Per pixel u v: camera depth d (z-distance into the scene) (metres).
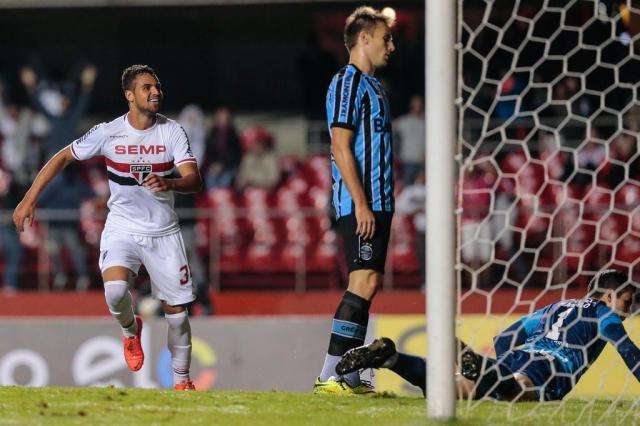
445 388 17.44
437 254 17.25
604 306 22.78
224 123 60.97
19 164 60.38
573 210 53.31
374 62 22.17
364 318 21.66
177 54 70.75
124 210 24.50
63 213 58.00
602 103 22.78
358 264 21.48
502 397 21.36
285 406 19.20
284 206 59.97
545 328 23.12
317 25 63.09
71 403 19.28
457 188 17.64
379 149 21.53
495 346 23.22
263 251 59.56
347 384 21.45
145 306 49.34
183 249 24.89
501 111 54.12
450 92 17.27
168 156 24.52
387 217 21.61
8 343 43.53
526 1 51.31
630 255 52.81
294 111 70.56
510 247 53.25
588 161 53.19
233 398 20.08
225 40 70.44
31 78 60.06
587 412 19.50
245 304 55.81
